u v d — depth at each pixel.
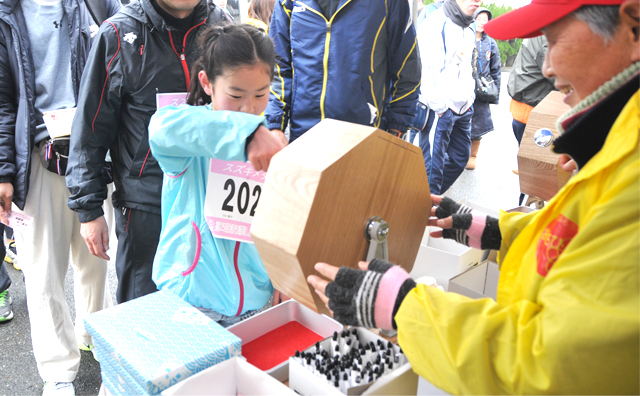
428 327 0.62
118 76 1.56
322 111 2.17
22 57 1.83
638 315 0.51
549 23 0.62
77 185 1.61
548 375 0.55
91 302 2.17
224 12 1.78
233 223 1.18
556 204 0.67
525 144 1.49
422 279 1.26
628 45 0.59
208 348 0.90
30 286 1.95
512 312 0.61
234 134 0.92
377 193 0.80
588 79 0.62
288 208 0.71
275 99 2.33
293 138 2.30
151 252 1.72
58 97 1.95
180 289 1.23
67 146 1.81
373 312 0.67
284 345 1.04
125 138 1.67
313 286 0.74
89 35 2.01
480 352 0.59
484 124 4.72
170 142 1.00
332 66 2.12
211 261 1.23
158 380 0.81
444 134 3.47
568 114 0.67
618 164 0.58
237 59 1.11
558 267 0.59
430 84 3.38
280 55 2.29
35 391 2.09
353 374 0.80
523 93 3.49
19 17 1.84
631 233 0.53
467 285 1.32
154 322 0.98
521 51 3.47
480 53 4.40
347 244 0.78
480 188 4.43
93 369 2.20
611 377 0.52
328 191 0.70
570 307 0.54
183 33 1.62
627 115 0.58
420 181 0.90
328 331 1.07
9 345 2.39
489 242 0.96
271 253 0.74
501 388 0.59
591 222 0.56
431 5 3.62
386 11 2.11
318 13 2.11
